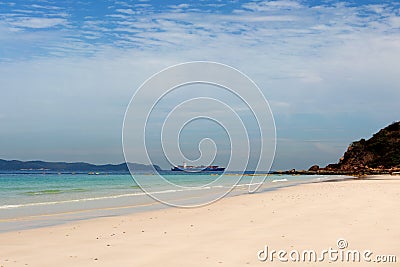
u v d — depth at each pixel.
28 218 16.83
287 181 58.59
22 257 9.31
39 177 79.88
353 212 15.68
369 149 117.56
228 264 8.45
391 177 71.31
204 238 11.29
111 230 13.19
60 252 9.80
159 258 9.03
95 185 49.03
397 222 13.09
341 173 113.94
